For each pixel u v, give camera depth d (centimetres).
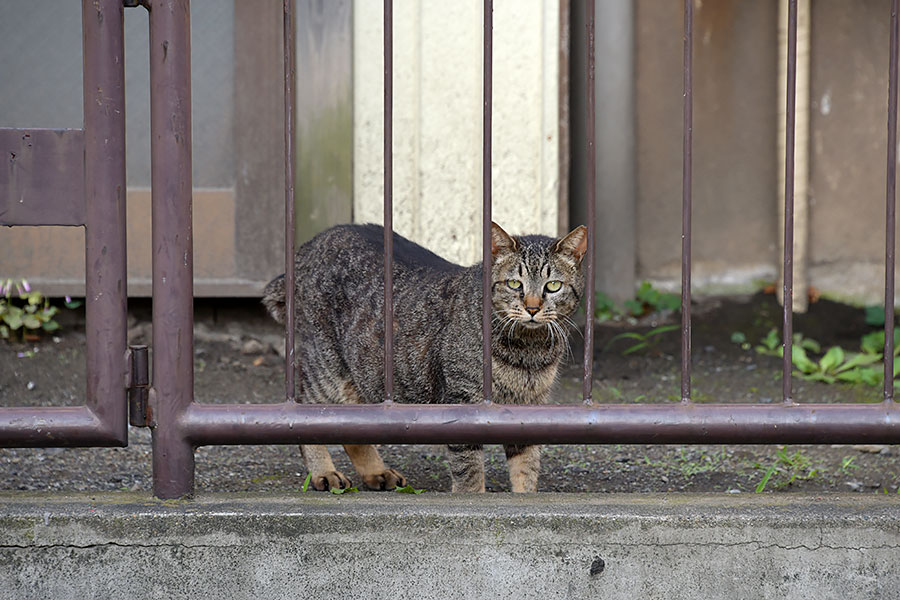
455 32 603
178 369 291
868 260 727
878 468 427
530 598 287
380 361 406
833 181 722
